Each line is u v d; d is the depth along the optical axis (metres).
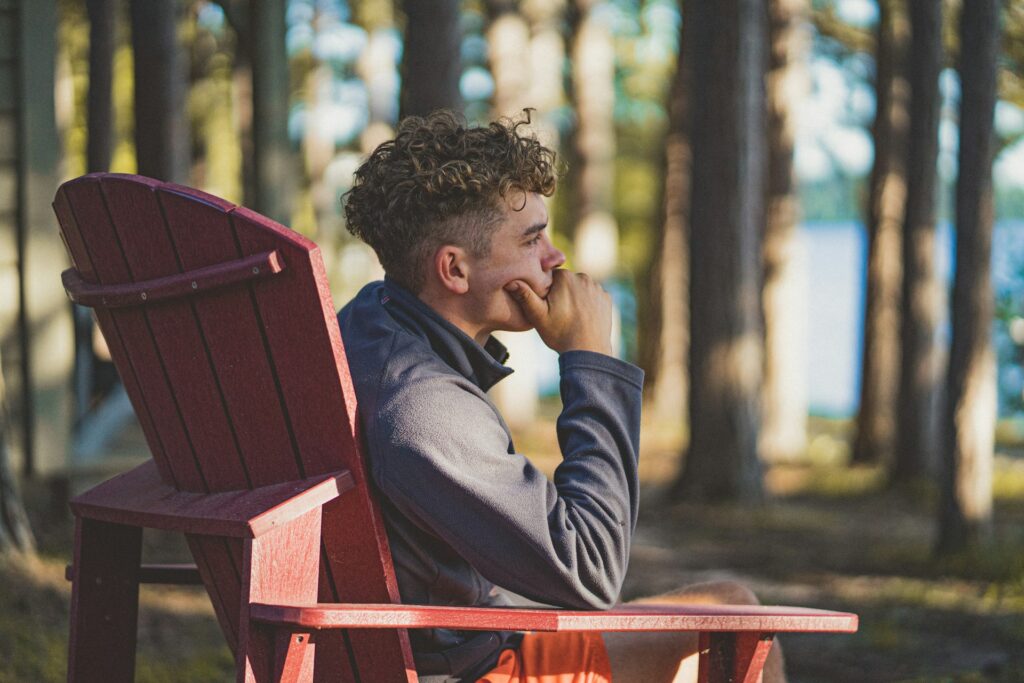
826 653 5.25
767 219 16.30
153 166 8.62
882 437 14.66
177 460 2.04
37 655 3.70
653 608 1.93
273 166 9.14
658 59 27.05
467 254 1.95
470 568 1.99
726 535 9.29
